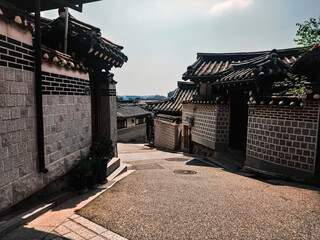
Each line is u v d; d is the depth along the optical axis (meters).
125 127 26.95
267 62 7.51
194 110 12.98
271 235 3.30
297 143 6.36
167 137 17.06
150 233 3.31
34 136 3.78
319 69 7.14
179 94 18.67
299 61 7.26
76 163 5.15
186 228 3.48
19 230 3.15
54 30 5.38
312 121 6.00
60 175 4.54
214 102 10.72
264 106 7.29
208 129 11.44
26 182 3.57
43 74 4.00
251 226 3.57
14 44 3.32
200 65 13.42
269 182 6.36
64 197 4.46
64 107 4.69
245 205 4.46
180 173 7.60
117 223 3.59
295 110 6.37
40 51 3.76
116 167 7.35
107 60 6.49
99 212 3.96
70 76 4.93
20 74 3.44
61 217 3.68
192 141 13.62
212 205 4.46
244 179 6.76
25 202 3.84
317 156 5.95
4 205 3.13
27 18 3.60
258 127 7.54
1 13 3.01
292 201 4.68
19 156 3.43
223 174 7.55
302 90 6.13
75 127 5.15
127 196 4.89
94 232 3.27
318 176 5.95
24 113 3.54
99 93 7.20
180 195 5.07
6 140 3.18
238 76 8.66
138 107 32.38
